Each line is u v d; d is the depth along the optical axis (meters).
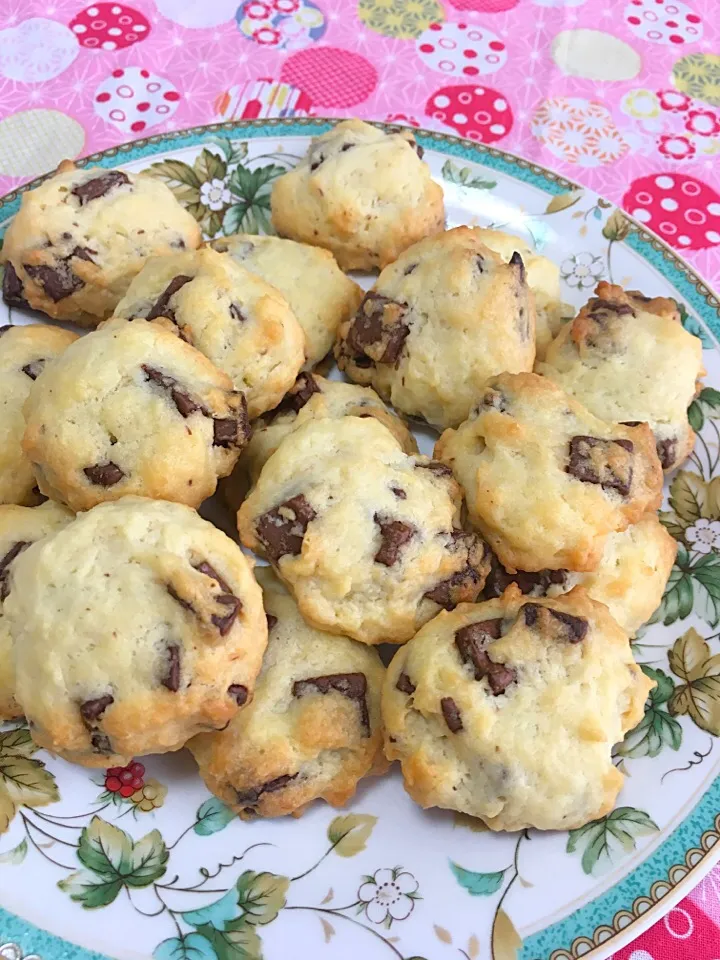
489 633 0.15
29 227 0.20
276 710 0.16
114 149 0.23
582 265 0.23
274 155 0.24
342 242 0.22
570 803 0.15
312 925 0.14
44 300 0.21
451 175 0.24
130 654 0.14
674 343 0.20
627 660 0.16
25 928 0.14
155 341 0.17
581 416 0.18
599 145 0.28
